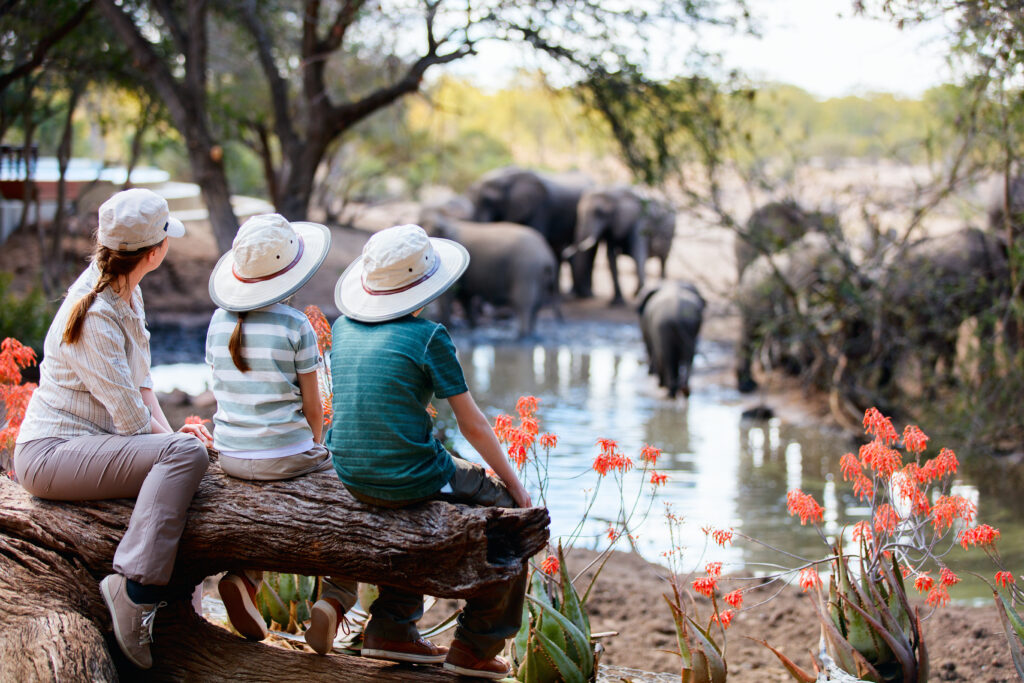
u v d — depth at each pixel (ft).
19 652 11.25
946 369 41.01
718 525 27.25
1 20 40.81
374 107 46.16
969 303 39.78
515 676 13.44
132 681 12.32
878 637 14.44
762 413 41.70
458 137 127.44
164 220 11.74
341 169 98.63
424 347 10.86
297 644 14.33
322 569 11.58
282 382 11.62
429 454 11.07
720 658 13.44
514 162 132.67
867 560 15.03
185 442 11.64
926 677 14.39
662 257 80.74
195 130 43.21
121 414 11.54
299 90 64.34
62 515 12.13
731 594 15.08
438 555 11.12
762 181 41.09
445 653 12.34
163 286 64.80
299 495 11.63
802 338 41.50
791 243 42.50
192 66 43.37
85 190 63.26
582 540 25.77
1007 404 34.50
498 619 11.96
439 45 44.24
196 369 47.75
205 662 12.35
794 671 14.39
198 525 11.71
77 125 101.55
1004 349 33.63
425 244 11.12
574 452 34.68
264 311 11.64
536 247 65.51
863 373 39.99
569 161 131.54
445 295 65.36
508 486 11.59
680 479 31.83
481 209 83.97
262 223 11.50
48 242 66.23
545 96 47.37
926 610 20.58
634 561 24.57
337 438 11.05
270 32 54.65
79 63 51.37
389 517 11.28
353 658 12.45
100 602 12.07
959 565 23.86
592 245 80.12
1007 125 31.04
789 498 15.33
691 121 42.11
